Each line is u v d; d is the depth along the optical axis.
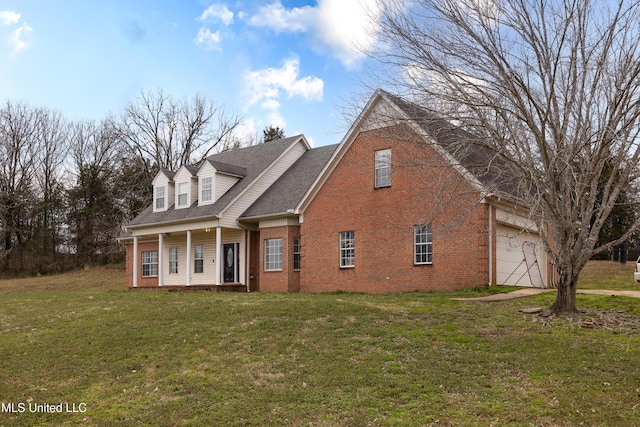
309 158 29.67
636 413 7.77
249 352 12.02
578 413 7.90
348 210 22.64
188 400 9.39
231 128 55.06
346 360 10.97
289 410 8.70
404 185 20.84
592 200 12.95
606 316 13.03
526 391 8.85
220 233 26.17
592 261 40.50
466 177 16.06
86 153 57.38
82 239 54.69
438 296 17.69
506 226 21.19
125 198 55.00
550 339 11.48
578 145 12.11
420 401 8.74
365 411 8.47
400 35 12.82
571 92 12.38
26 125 54.22
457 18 12.34
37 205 54.22
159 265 29.17
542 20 12.27
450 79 12.45
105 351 12.80
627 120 12.18
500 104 12.47
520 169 12.51
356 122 15.20
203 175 28.20
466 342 11.58
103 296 22.52
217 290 25.59
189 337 13.58
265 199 27.06
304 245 24.08
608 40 12.14
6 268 52.03
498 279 20.17
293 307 15.95
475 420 7.93
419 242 20.45
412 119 13.23
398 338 12.20
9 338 14.70
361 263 22.02
